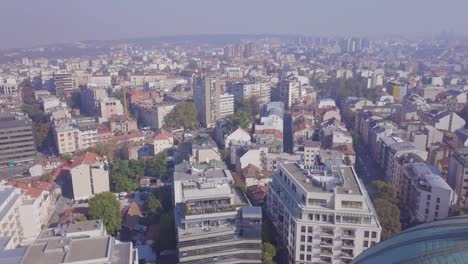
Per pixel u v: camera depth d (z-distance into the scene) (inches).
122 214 7795.3
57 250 4269.2
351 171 6456.7
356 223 5457.7
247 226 5472.4
